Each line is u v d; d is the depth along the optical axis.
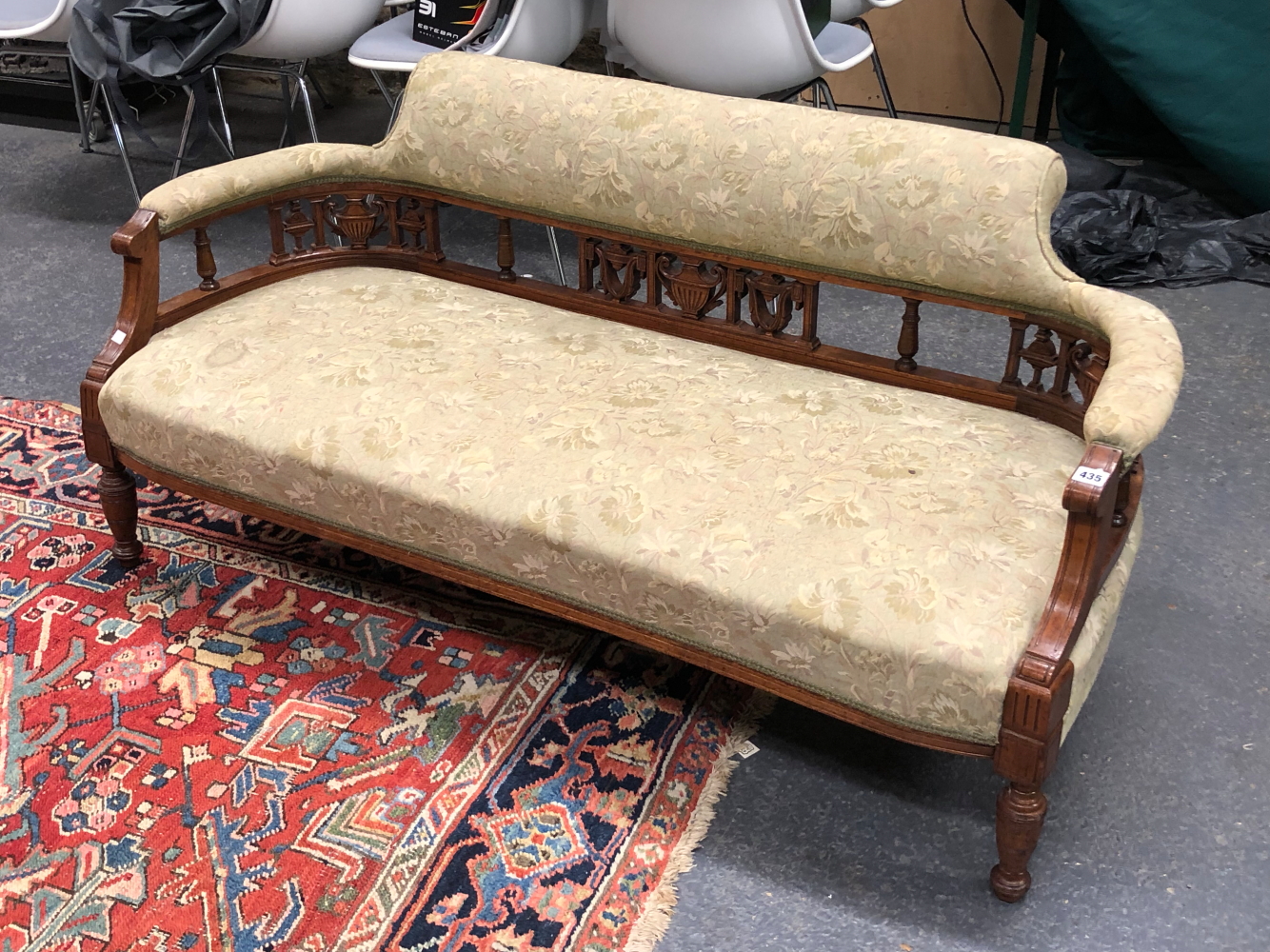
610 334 1.97
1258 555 2.11
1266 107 3.11
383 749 1.72
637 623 1.56
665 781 1.67
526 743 1.73
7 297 3.01
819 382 1.82
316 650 1.90
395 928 1.46
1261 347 2.75
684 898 1.52
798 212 1.78
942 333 2.83
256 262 3.19
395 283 2.12
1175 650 1.91
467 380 1.80
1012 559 1.41
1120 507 1.53
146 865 1.54
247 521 2.21
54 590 2.03
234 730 1.75
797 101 4.25
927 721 1.38
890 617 1.36
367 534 1.74
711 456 1.61
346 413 1.74
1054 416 1.74
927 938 1.47
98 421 1.91
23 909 1.49
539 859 1.55
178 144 3.97
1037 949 1.45
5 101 4.21
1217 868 1.55
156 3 3.05
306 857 1.55
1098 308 1.58
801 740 1.75
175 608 1.99
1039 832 1.42
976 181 1.67
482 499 1.60
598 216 1.97
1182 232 3.15
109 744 1.72
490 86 2.01
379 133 4.02
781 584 1.42
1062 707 1.33
